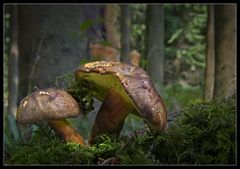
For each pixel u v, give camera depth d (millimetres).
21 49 1783
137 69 967
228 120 1041
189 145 1017
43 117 969
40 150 1014
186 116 1085
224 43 1445
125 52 1926
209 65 1815
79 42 1798
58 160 994
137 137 1009
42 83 1718
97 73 965
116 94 1005
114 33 2846
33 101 977
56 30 1753
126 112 1010
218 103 1154
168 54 3248
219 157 1000
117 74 952
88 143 1026
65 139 1009
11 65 2080
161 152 1010
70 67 1766
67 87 1081
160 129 948
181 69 3396
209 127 1040
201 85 3139
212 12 1850
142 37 3344
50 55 1740
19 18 1804
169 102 1967
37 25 1752
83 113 1038
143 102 939
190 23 3320
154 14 2195
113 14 2875
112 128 1014
